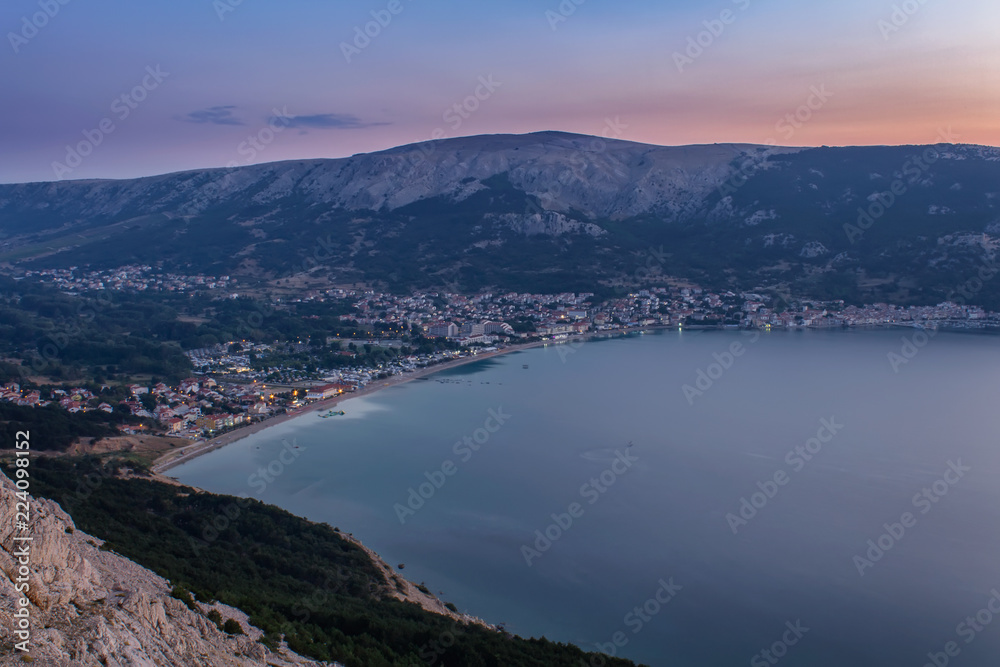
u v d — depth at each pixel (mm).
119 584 55188
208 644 52594
